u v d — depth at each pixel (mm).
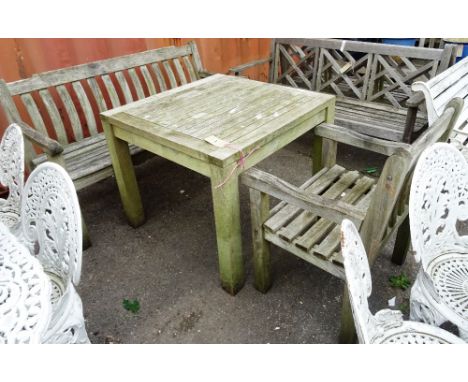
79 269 1354
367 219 1382
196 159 1790
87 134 3141
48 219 1492
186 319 1954
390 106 3109
